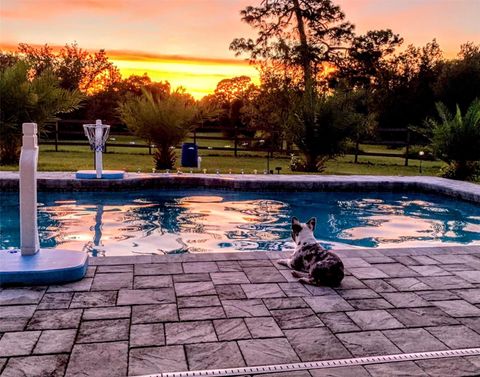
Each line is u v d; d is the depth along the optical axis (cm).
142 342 269
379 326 301
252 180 984
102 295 338
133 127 1280
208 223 727
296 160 1406
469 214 850
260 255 452
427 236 693
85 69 3391
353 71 2602
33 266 361
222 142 2798
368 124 1561
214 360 251
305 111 1336
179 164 1368
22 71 1259
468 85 3188
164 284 365
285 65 2381
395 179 1077
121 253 557
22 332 277
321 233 700
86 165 1223
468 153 1141
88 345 263
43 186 902
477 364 254
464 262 447
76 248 573
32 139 386
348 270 416
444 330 297
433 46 3694
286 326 296
